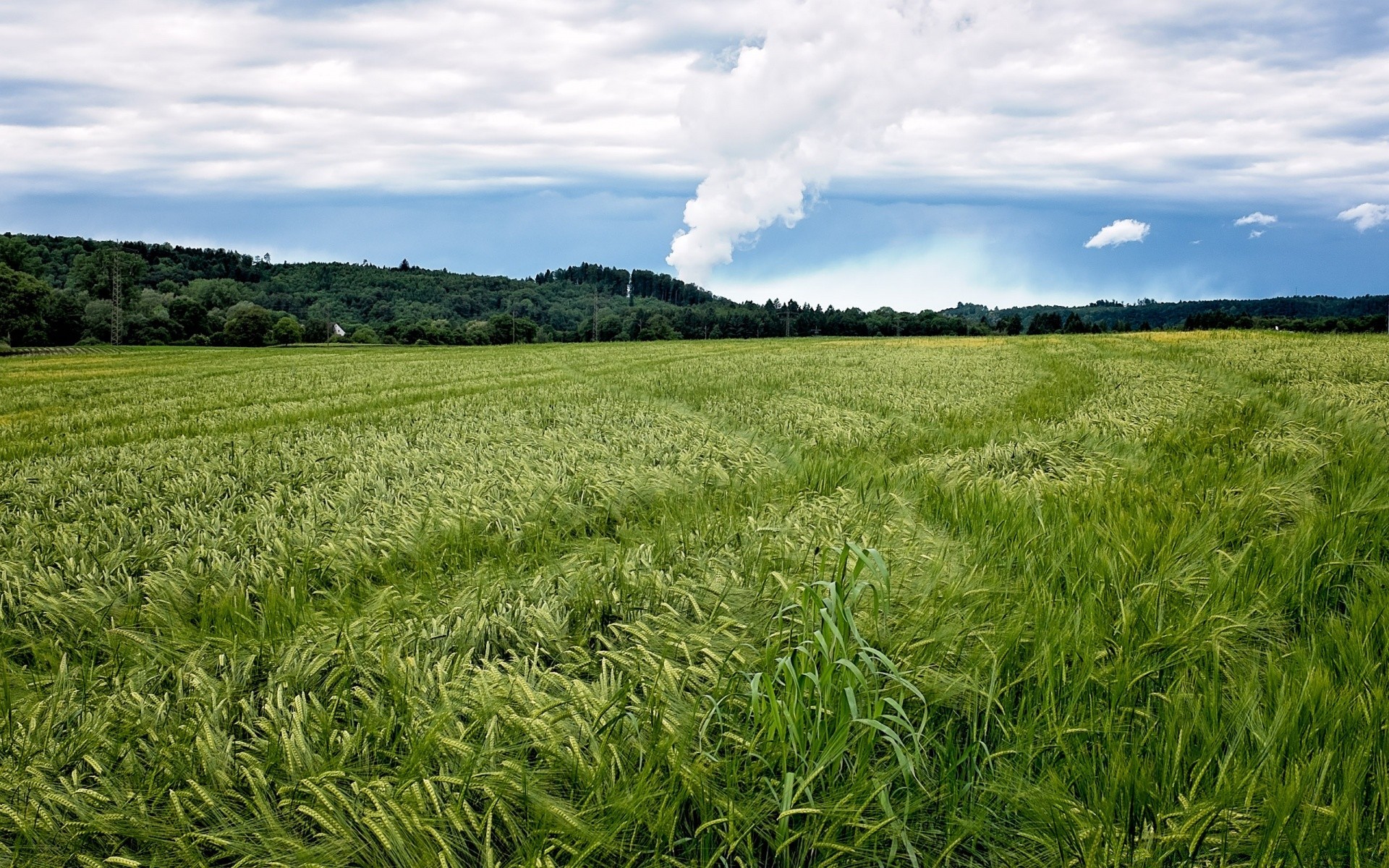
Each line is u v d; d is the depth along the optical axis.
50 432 14.82
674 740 2.20
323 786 2.12
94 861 1.98
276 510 6.43
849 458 8.12
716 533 4.72
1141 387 15.92
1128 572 3.61
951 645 2.87
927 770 2.27
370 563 4.79
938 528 4.98
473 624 3.39
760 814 2.08
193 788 2.17
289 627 3.69
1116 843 1.85
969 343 54.59
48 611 3.93
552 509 5.97
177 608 4.08
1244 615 3.08
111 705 2.73
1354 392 12.59
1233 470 6.13
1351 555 3.73
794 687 2.27
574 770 2.15
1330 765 2.09
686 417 12.57
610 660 2.95
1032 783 2.18
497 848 2.11
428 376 29.30
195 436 13.34
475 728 2.38
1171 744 2.20
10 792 2.21
